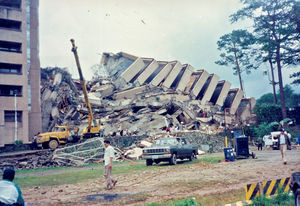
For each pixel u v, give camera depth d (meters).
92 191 9.70
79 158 24.47
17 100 44.62
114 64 78.94
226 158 18.12
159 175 12.79
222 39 43.88
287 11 39.97
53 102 57.62
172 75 68.44
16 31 46.12
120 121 52.03
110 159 9.93
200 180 10.70
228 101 72.12
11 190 4.75
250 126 42.72
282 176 10.49
